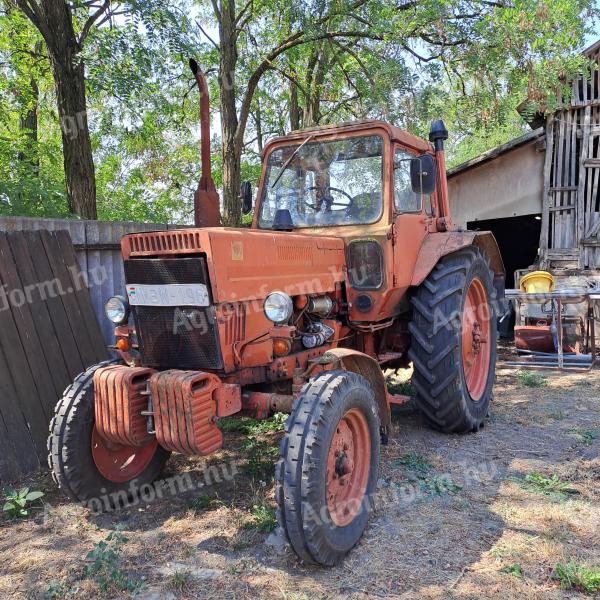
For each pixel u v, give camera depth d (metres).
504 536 2.91
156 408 2.79
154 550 2.87
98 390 3.00
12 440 3.82
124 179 14.09
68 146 6.70
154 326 3.04
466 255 4.49
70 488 3.12
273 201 4.32
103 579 2.59
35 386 4.04
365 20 9.34
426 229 4.52
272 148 4.37
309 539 2.52
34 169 8.70
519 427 4.66
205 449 2.75
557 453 4.05
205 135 3.93
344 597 2.45
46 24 6.52
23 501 3.22
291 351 3.43
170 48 6.69
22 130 10.20
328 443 2.64
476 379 4.80
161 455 3.64
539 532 2.94
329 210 4.10
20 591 2.55
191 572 2.66
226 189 9.92
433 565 2.67
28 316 4.10
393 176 3.98
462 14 8.84
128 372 2.96
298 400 2.73
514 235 12.78
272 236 3.18
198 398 2.73
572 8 8.50
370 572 2.63
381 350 4.52
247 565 2.71
